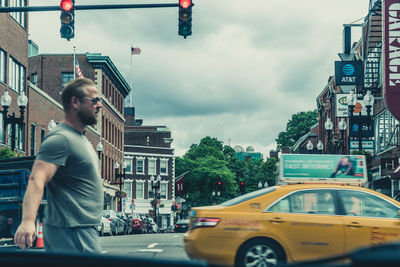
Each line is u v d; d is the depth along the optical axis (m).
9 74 34.75
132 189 82.94
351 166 10.85
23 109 25.28
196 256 9.51
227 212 9.59
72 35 14.51
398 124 35.84
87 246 4.26
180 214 90.69
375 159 40.94
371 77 43.09
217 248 9.43
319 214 9.64
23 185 14.70
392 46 31.56
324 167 10.87
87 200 4.29
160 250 16.38
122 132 71.56
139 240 23.25
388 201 9.77
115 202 66.31
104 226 30.28
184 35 14.61
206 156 99.50
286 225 9.51
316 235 9.52
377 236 9.55
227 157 112.38
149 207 84.25
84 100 4.38
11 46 35.00
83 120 4.41
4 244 14.43
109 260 1.62
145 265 1.61
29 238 3.94
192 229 9.66
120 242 21.59
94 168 4.37
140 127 96.62
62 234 4.22
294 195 9.73
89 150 4.37
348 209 9.70
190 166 95.44
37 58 58.81
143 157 84.31
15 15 36.28
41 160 4.14
